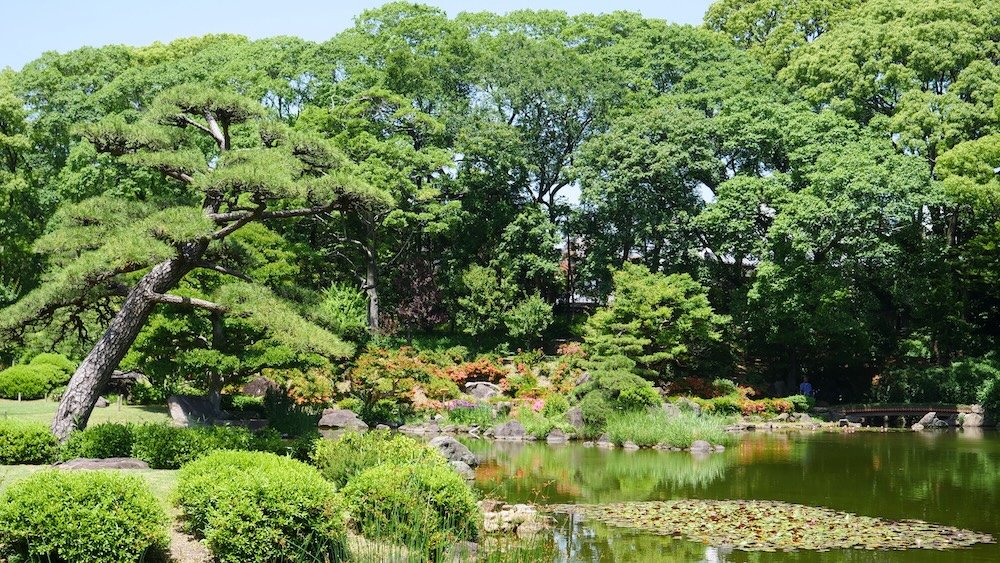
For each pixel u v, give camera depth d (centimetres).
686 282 3669
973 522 1463
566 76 4250
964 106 3531
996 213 3516
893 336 4044
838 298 3553
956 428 3366
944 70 3734
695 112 4050
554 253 4306
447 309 4144
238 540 915
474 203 4247
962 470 2111
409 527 1032
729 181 3816
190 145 1850
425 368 3155
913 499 1688
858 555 1233
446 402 3266
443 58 4234
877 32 3869
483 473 1995
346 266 4216
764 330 3988
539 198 4534
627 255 4197
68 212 1684
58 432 1532
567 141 4453
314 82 4156
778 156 4097
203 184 1550
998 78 3588
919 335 3912
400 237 4341
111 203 1709
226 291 1670
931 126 3584
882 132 3769
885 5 4097
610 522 1428
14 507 855
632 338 3338
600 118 4334
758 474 2025
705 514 1502
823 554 1237
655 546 1266
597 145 4034
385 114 4056
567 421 2945
